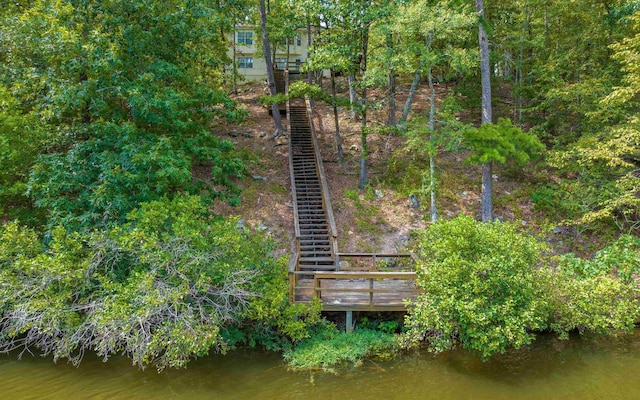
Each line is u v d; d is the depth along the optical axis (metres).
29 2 10.52
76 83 8.59
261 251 8.73
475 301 6.89
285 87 23.38
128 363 7.48
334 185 14.74
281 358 7.79
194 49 11.19
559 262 10.22
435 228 8.67
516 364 7.59
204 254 7.35
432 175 12.16
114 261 7.35
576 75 14.97
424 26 11.18
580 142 12.07
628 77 11.09
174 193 9.57
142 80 8.70
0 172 8.08
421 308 7.59
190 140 9.79
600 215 10.99
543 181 14.63
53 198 8.02
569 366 7.51
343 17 13.20
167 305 6.54
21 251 7.25
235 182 14.61
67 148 9.24
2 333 7.46
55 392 6.52
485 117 12.47
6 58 9.49
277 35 17.84
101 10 9.01
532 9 15.91
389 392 6.69
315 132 17.78
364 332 8.48
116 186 8.07
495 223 8.57
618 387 6.79
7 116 8.02
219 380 7.01
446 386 6.86
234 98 22.97
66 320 6.66
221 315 7.29
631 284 8.21
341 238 12.45
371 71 12.22
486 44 12.47
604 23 14.02
